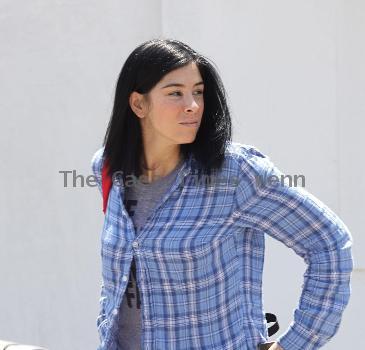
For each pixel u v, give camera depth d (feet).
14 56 31.50
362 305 26.43
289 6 26.68
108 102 30.19
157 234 15.60
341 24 26.21
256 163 15.76
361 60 26.11
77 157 30.91
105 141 17.20
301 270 27.02
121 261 16.01
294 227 15.80
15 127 31.73
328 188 26.68
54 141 31.24
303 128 26.81
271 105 27.07
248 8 27.07
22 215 31.94
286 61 26.84
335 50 26.30
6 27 31.50
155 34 29.32
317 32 26.45
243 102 27.30
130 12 29.63
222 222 15.58
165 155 16.29
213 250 15.43
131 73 16.20
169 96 15.74
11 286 32.35
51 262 31.63
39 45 31.12
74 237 31.24
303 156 26.86
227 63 27.35
